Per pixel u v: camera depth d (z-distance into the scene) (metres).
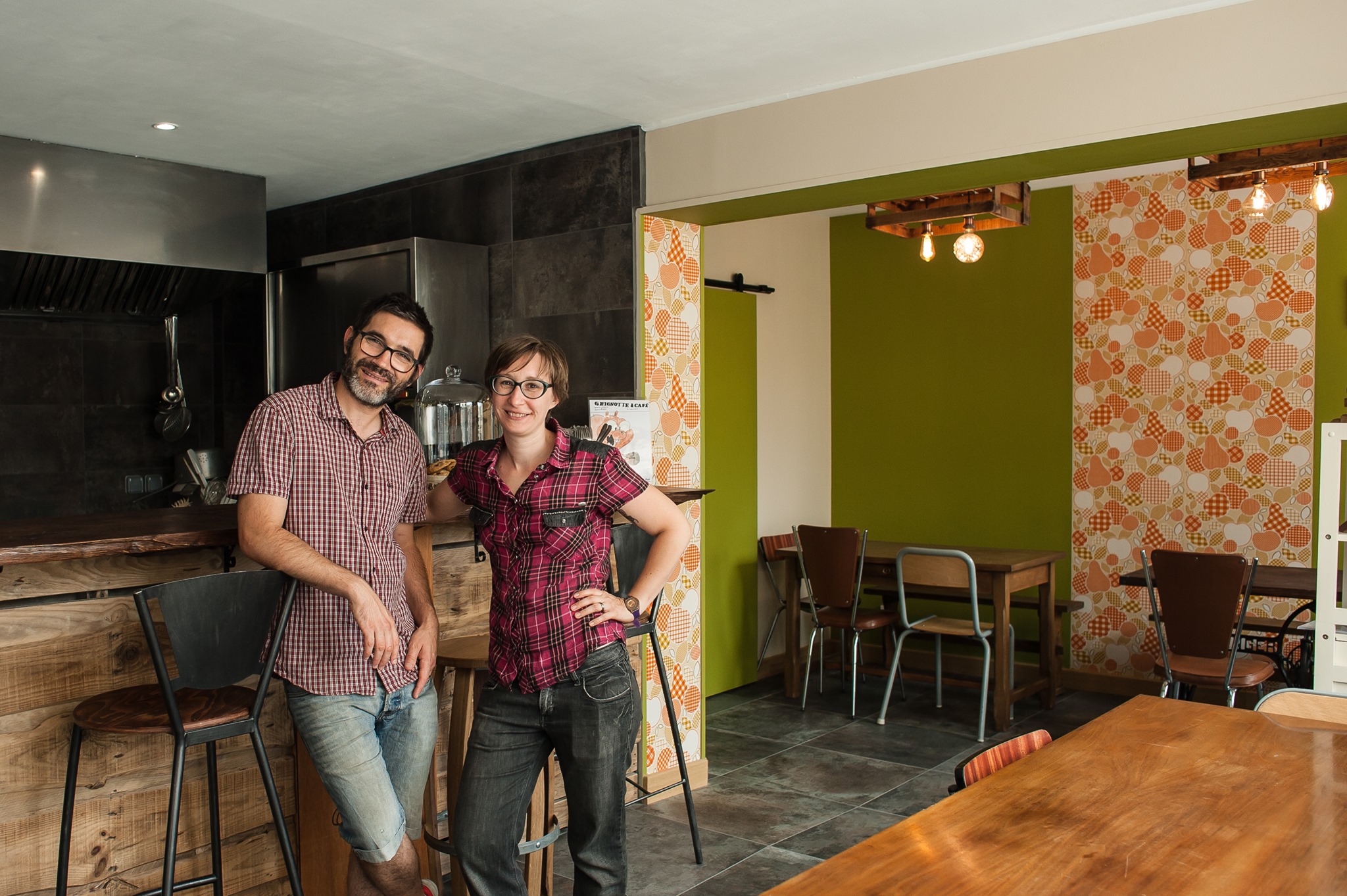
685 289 4.45
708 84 3.71
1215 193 5.64
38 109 3.87
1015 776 1.92
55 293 4.70
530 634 2.18
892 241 6.78
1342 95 2.81
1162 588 4.62
